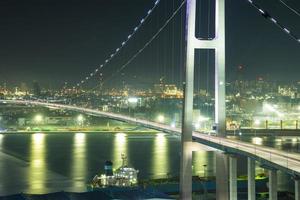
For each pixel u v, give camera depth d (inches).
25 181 2778.1
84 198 1898.4
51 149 4409.5
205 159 3558.1
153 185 2453.2
